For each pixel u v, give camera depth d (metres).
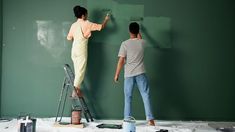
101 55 5.07
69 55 5.11
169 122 4.94
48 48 5.09
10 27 5.06
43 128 4.25
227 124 4.82
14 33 5.06
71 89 5.09
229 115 5.06
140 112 5.08
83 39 4.79
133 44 4.55
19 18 5.06
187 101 5.09
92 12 5.05
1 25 5.04
